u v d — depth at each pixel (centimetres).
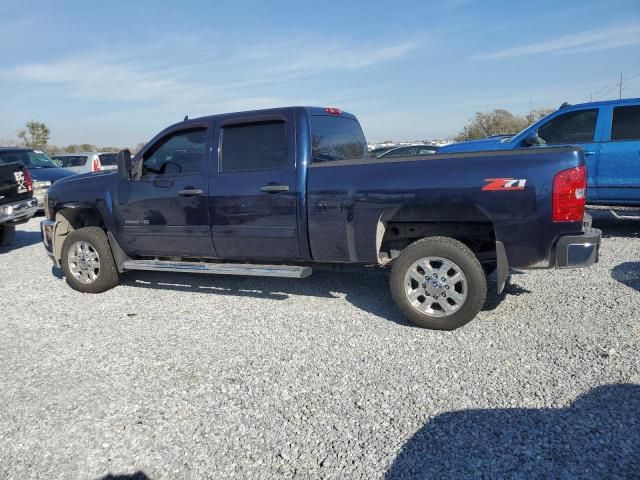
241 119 509
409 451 275
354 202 448
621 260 632
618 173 756
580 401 312
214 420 316
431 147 1570
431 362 377
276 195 484
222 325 480
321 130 514
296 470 266
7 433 314
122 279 669
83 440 302
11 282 686
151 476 267
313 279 624
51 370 399
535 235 396
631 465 253
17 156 1302
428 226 460
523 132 827
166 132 555
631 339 394
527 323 440
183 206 539
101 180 598
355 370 372
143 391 357
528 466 257
